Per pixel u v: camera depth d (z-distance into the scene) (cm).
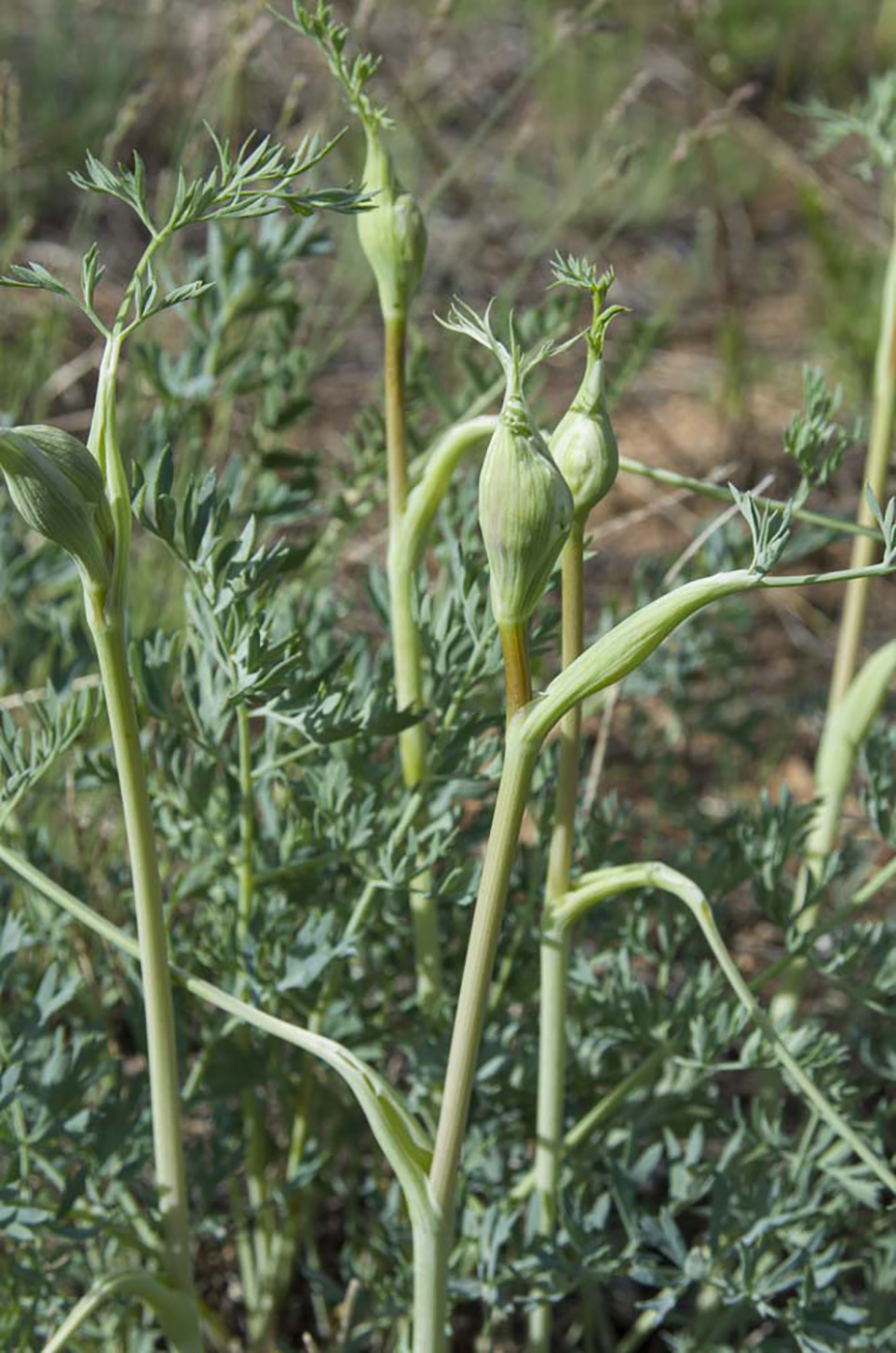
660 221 234
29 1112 90
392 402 85
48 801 109
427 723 95
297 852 90
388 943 98
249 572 82
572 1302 104
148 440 104
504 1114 95
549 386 197
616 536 179
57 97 217
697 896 81
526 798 75
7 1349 87
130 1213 92
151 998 81
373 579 94
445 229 217
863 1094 99
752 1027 95
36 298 172
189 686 88
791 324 217
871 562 100
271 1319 98
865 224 212
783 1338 95
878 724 103
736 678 135
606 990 93
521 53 252
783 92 220
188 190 73
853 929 92
